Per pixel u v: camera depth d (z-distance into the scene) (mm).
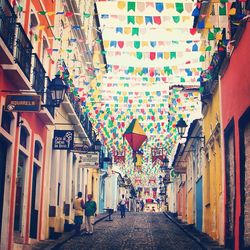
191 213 24656
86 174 28031
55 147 17156
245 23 11164
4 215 12055
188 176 26266
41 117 15664
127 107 24797
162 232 20156
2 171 12164
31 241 14664
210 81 16406
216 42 15273
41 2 15453
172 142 27172
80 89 20688
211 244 14531
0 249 11844
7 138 11961
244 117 11508
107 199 44406
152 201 82625
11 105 11203
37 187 15953
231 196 13508
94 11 28203
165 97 26031
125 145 28078
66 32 20188
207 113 18078
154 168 41938
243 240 11398
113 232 19750
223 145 14414
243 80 11547
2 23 11008
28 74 12961
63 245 14648
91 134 25828
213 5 14984
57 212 18469
